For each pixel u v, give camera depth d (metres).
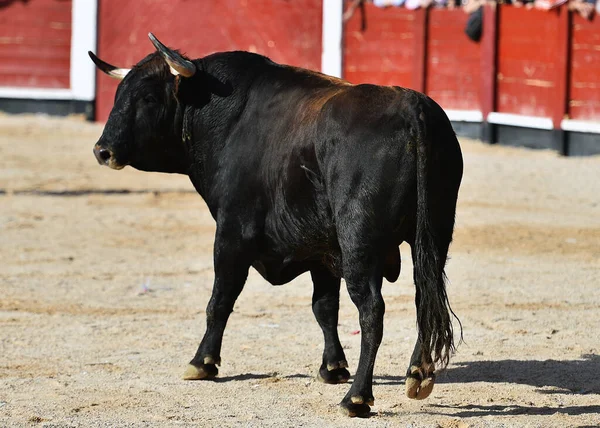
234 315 17.34
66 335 15.93
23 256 21.83
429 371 11.57
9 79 45.53
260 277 20.42
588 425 11.43
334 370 13.30
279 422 11.45
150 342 15.55
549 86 38.06
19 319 16.91
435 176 11.26
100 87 44.59
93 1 44.31
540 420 11.62
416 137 11.06
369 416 11.71
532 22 38.41
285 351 15.03
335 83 12.69
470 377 13.60
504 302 18.03
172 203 28.59
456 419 11.59
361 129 11.36
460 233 24.38
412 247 11.79
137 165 13.92
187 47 43.78
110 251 22.52
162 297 18.67
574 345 15.22
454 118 40.22
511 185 31.19
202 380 13.43
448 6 40.22
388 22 41.06
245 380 13.46
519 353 14.80
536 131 38.44
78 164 34.78
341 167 11.42
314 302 13.41
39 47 45.16
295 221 12.32
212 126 13.25
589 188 30.78
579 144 37.31
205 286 19.58
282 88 12.88
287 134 12.41
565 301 18.09
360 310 11.39
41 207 27.44
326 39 41.97
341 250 11.59
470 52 39.88
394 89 11.59
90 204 28.11
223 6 43.28
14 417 11.66
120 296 18.69
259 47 43.09
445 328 11.04
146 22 44.03
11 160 34.91
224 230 13.09
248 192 12.90
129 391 12.88
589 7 37.03
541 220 26.02
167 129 13.67
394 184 11.17
